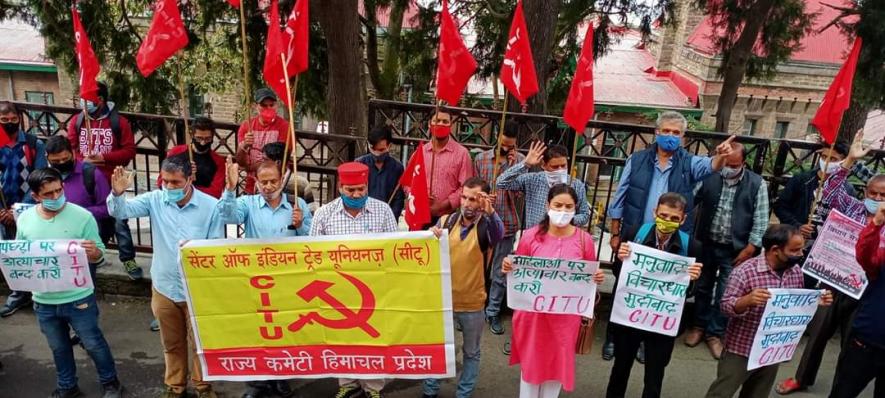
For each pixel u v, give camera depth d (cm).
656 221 388
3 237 503
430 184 523
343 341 405
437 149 525
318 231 407
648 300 391
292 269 393
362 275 393
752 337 379
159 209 399
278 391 445
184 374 428
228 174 387
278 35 409
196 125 505
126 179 382
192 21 1248
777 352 387
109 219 505
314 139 567
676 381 491
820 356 469
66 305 398
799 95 2020
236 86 1670
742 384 420
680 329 555
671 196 382
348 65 1054
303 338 406
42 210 399
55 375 461
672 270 383
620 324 403
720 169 485
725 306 380
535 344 393
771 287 373
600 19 1366
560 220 373
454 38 415
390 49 1566
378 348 405
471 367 429
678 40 2144
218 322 400
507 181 491
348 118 1085
